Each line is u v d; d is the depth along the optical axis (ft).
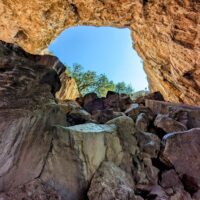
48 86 10.16
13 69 9.32
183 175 10.48
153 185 9.94
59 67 14.78
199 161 10.57
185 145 10.96
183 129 13.28
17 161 7.70
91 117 13.80
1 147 7.40
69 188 8.34
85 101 18.66
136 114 14.80
